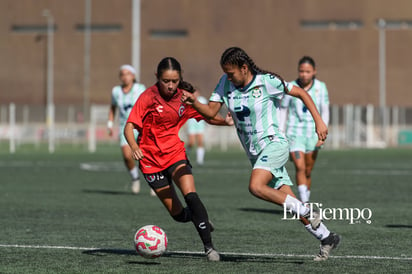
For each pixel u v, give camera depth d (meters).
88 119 182.88
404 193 44.44
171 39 195.88
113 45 198.00
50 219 31.97
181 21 195.62
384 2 189.38
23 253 23.03
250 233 27.69
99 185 50.72
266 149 21.00
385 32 189.88
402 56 189.38
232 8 193.88
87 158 89.06
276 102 21.25
